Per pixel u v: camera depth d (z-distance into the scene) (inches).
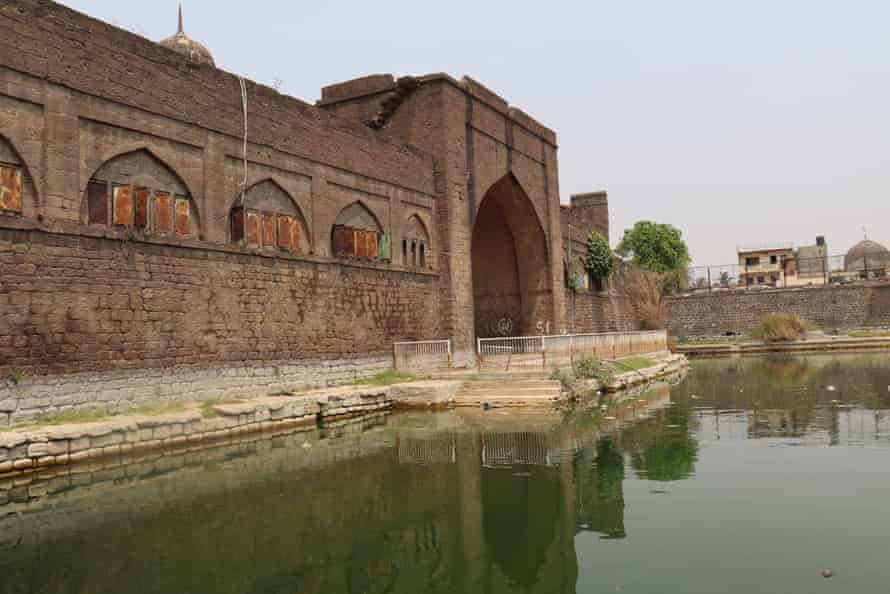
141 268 462.3
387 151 737.0
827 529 233.9
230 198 543.8
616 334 897.5
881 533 228.4
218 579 205.0
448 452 391.5
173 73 499.5
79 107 432.8
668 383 829.2
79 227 423.5
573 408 589.3
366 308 689.0
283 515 269.7
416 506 281.6
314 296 621.6
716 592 183.8
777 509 259.6
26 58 403.5
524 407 596.1
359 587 200.5
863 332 1633.9
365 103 858.8
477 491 301.4
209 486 315.0
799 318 1621.6
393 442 430.3
